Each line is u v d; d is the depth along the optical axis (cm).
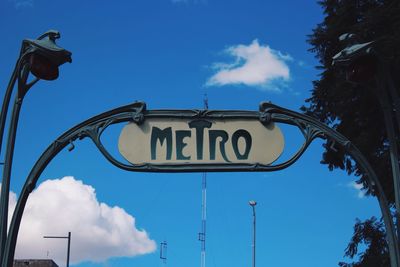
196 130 791
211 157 783
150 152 785
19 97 826
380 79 842
